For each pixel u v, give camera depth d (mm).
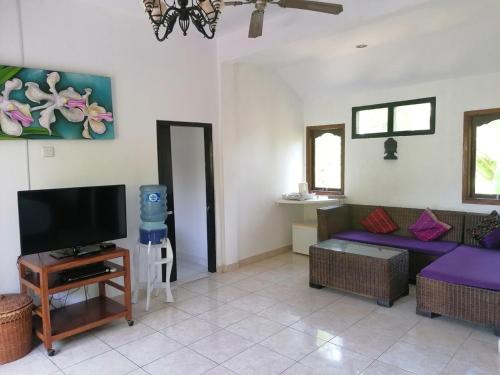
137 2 3635
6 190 3189
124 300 3705
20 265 3117
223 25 4281
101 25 3713
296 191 6074
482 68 4320
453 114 4645
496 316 3062
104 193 3447
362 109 5473
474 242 4355
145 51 4059
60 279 3068
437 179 4828
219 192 4887
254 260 5406
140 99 4035
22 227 2990
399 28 3695
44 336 2875
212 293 4176
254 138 5320
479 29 3775
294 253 5852
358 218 5410
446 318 3451
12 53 3186
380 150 5332
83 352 2939
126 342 3090
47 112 3338
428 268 3477
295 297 4020
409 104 5027
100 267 3309
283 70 5473
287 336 3143
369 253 3938
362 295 3916
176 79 4352
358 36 3973
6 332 2762
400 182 5172
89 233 3365
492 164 4488
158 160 4270
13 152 3211
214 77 4766
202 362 2768
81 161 3617
